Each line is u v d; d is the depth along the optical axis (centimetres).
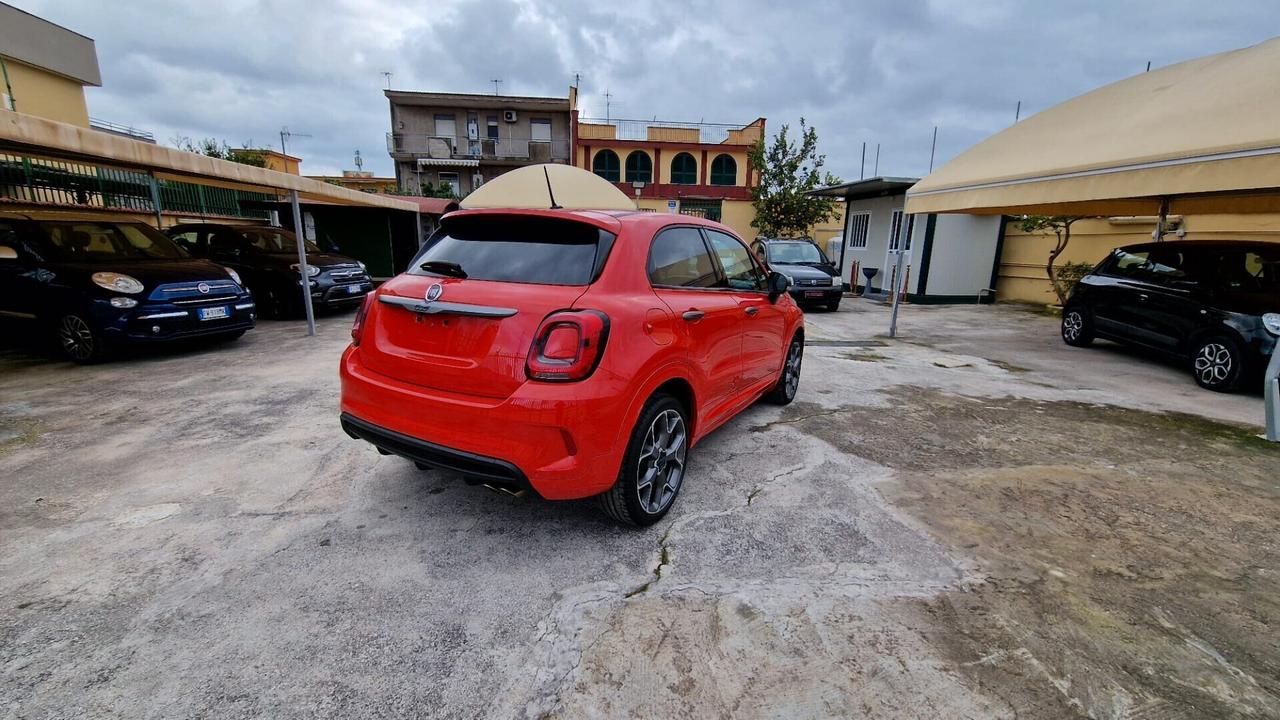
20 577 231
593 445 233
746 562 252
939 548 267
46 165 1052
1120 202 839
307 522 280
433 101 3042
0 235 633
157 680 180
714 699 178
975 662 195
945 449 397
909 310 1248
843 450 390
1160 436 436
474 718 169
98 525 274
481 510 295
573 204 795
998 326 1023
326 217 1614
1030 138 720
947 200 774
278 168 3381
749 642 202
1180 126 531
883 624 213
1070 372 662
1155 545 275
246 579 234
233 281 693
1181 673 192
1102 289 770
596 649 198
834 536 276
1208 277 636
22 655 189
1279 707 179
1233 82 528
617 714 172
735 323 350
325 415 441
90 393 498
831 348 782
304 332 833
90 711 168
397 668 188
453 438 238
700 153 3189
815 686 183
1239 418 490
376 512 291
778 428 434
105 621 207
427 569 243
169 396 490
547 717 170
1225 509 314
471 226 297
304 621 209
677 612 218
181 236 1021
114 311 582
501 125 3155
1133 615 222
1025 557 261
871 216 1588
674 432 294
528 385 229
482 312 236
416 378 254
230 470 339
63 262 612
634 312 251
